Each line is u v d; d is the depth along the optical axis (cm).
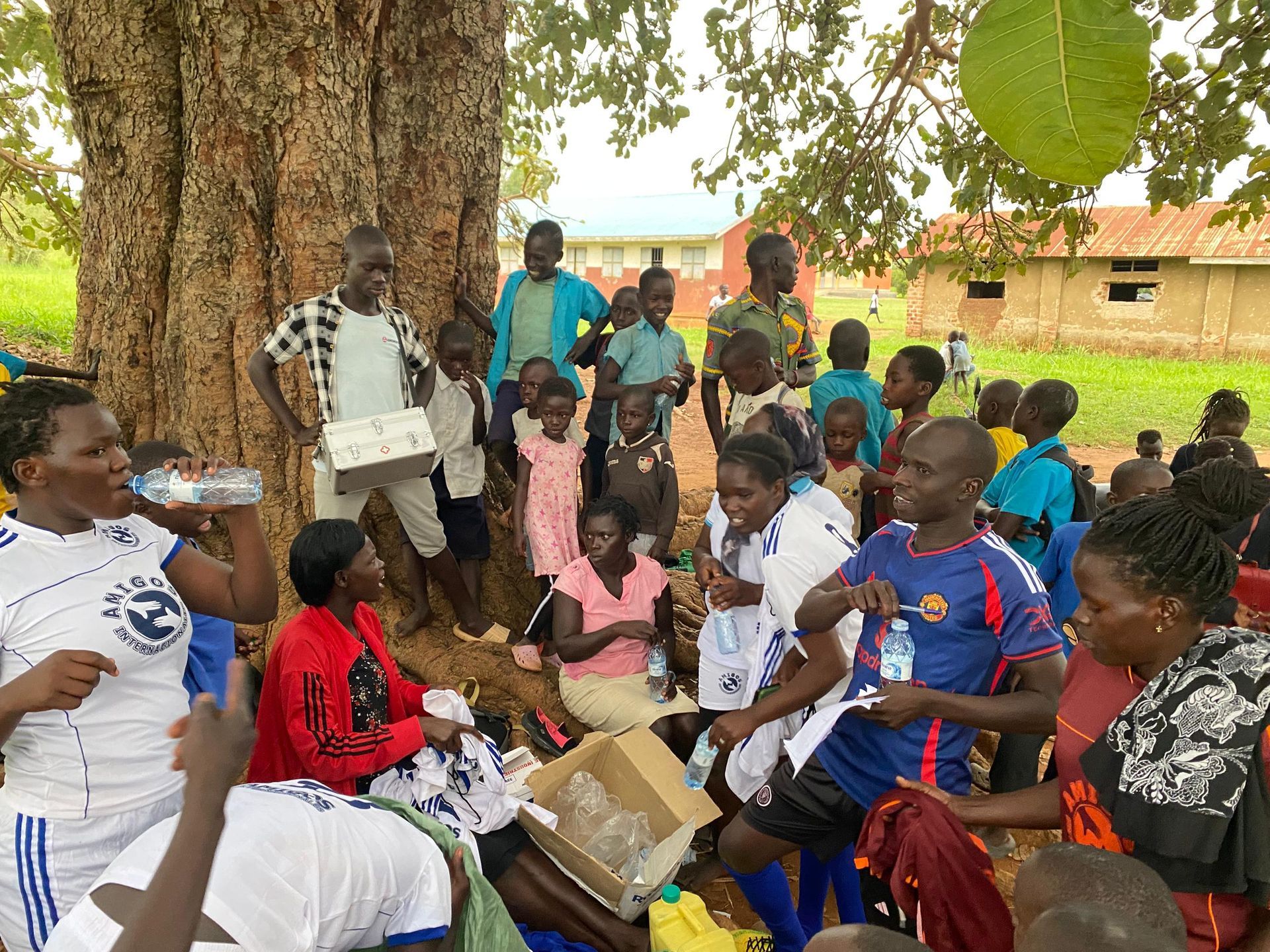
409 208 491
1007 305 2102
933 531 227
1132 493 346
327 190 435
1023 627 215
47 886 198
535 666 427
